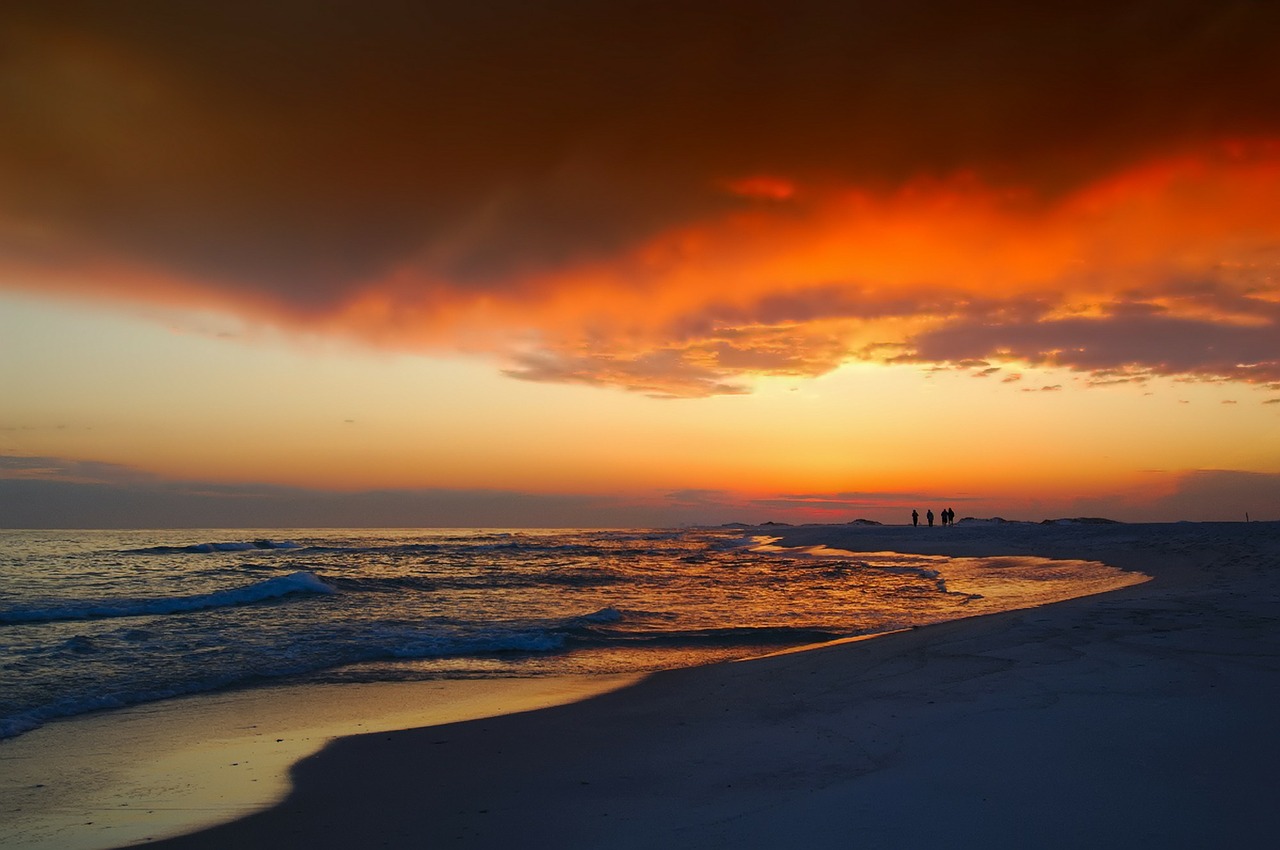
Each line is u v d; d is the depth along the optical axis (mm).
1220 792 4434
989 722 6195
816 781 5223
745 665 10672
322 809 5473
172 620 16781
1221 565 20500
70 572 33906
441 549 60750
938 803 4586
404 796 5668
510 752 6754
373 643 13500
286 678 10766
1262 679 6871
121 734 7891
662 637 14086
